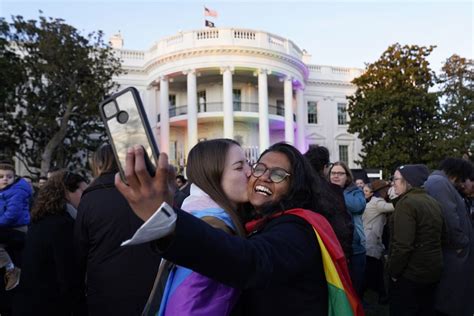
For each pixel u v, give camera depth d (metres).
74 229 2.83
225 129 25.42
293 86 29.58
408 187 3.98
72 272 2.98
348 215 3.17
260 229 1.58
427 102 25.67
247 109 28.59
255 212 1.82
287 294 1.45
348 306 1.49
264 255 1.17
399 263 3.67
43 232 2.99
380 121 25.12
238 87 29.08
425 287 3.77
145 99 28.73
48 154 20.36
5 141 21.22
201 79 28.73
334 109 32.78
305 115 31.97
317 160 3.89
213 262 1.02
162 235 0.94
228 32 25.72
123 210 2.63
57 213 3.09
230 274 1.05
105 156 2.86
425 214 3.63
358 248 4.79
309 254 1.42
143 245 2.60
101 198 2.69
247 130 28.75
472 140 25.66
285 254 1.30
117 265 2.59
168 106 27.00
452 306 3.76
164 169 0.93
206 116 26.52
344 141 32.75
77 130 22.64
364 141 26.72
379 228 6.22
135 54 28.98
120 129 1.03
